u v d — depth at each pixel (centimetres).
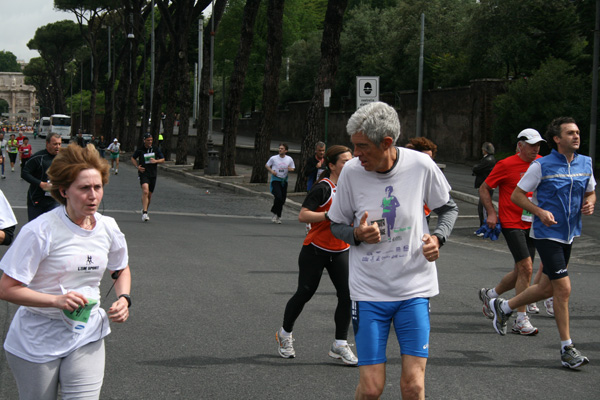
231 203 1961
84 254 304
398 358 538
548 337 610
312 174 1432
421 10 4456
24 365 296
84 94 10506
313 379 482
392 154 350
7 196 1886
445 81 3875
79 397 298
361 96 1584
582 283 877
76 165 299
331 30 1995
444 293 785
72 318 294
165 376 484
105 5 6047
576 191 538
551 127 549
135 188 2334
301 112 5894
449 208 362
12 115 18412
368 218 352
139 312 669
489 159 1377
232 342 573
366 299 348
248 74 6375
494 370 509
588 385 477
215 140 6084
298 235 1327
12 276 289
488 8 3419
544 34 3144
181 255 1019
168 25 3584
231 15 5919
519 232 625
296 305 526
